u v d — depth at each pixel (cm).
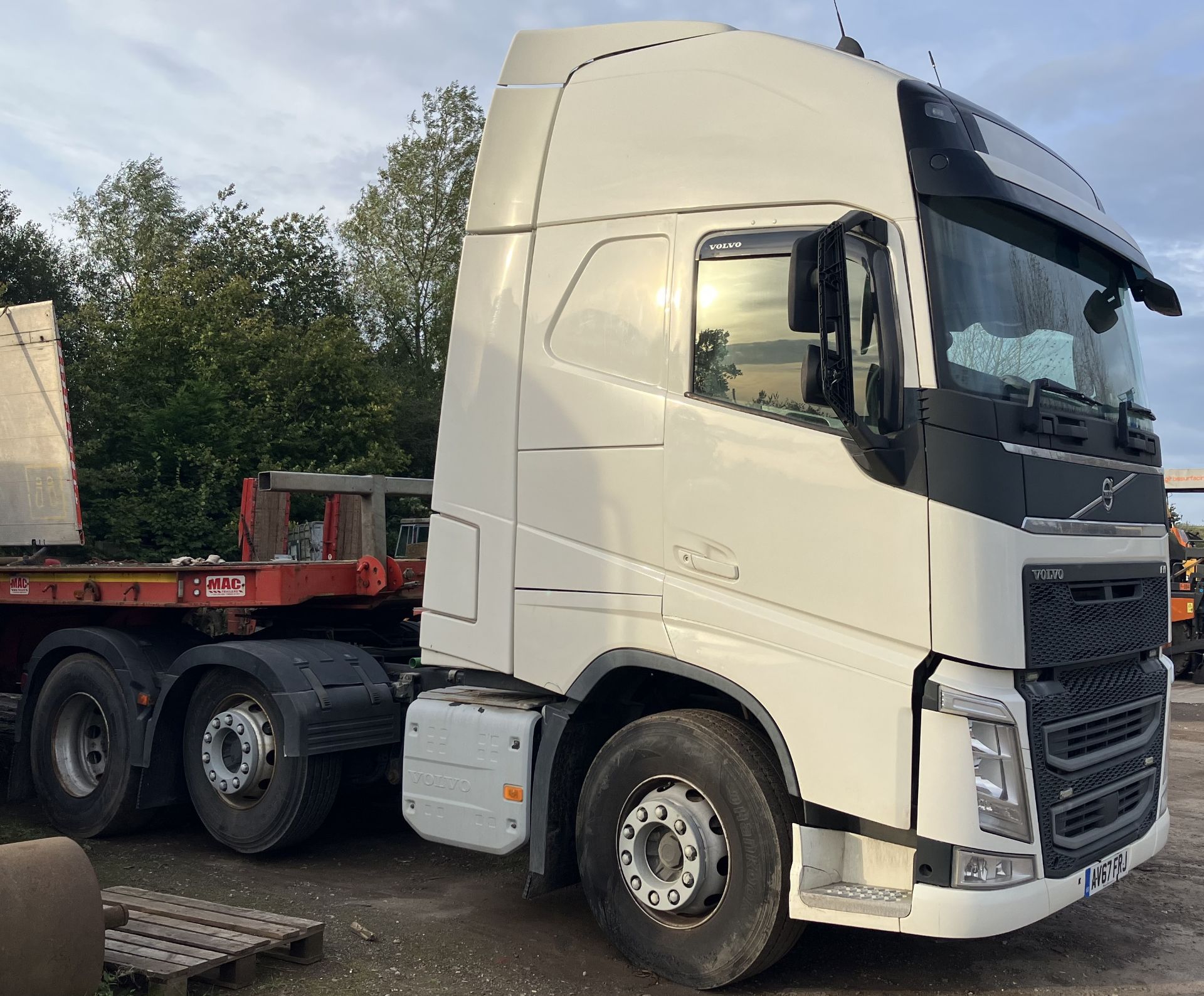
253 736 593
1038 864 378
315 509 1412
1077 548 402
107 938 434
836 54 430
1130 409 458
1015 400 391
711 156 443
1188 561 1688
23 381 800
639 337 451
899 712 377
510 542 480
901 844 385
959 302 389
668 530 434
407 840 661
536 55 505
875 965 455
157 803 629
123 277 4138
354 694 587
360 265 3853
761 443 412
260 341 2834
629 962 453
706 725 426
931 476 375
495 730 477
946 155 391
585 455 459
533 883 460
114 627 709
